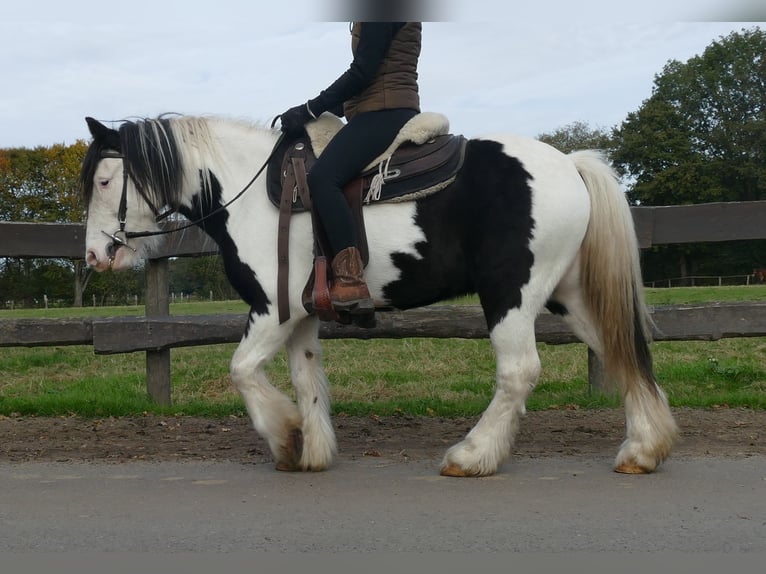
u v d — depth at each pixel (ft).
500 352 13.75
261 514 11.80
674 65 182.09
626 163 184.24
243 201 14.47
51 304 121.39
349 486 13.37
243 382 14.26
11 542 10.70
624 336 13.94
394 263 13.97
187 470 14.70
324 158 13.88
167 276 22.26
